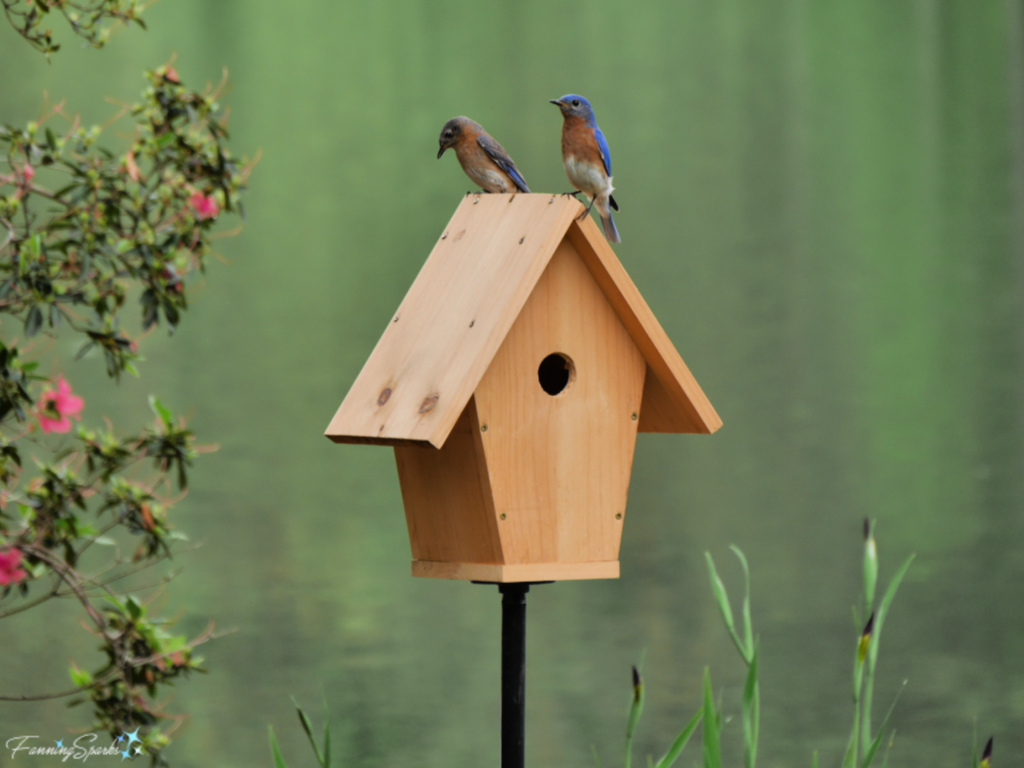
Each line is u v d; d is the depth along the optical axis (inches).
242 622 572.1
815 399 875.4
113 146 1128.2
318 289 1106.1
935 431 812.6
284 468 765.3
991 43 1915.6
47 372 880.3
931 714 504.4
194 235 312.0
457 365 217.9
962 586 608.4
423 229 1277.1
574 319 229.5
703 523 687.1
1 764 439.2
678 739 200.8
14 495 291.6
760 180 1444.4
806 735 491.5
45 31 305.4
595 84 1733.5
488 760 462.3
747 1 2214.6
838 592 603.2
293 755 468.1
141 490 297.9
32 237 282.0
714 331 1014.4
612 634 573.9
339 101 1615.4
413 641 561.3
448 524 231.1
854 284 1129.4
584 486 230.5
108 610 297.7
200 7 1980.8
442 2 2182.6
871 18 2084.2
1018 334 1001.5
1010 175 1434.5
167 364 927.0
